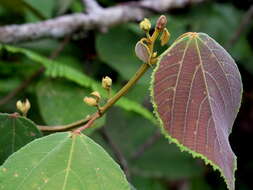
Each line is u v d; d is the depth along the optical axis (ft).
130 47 3.17
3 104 2.96
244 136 4.06
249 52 3.97
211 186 4.09
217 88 1.97
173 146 3.88
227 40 3.78
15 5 3.15
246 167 4.08
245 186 4.09
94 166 1.94
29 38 3.03
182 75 1.95
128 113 3.50
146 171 3.81
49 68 2.81
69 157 1.94
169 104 1.94
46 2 3.27
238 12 3.93
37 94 2.84
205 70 1.96
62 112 2.79
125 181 1.94
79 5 3.47
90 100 2.06
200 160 3.94
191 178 4.09
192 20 3.53
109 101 2.06
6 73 3.02
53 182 1.91
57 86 2.86
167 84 1.94
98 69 3.24
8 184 1.91
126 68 3.10
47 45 3.18
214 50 1.97
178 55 1.95
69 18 3.10
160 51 3.17
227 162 1.93
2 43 2.99
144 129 3.65
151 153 3.84
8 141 2.13
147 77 3.09
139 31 3.26
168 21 3.38
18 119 2.14
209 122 1.94
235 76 1.99
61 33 3.07
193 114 1.94
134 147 3.63
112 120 3.50
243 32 3.97
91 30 3.18
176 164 3.89
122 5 3.26
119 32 3.20
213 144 1.93
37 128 2.14
